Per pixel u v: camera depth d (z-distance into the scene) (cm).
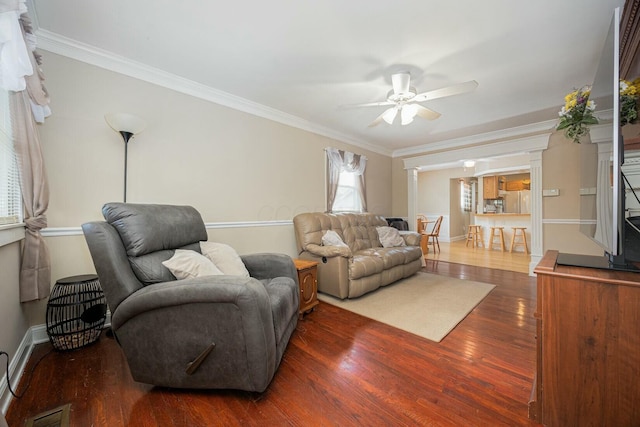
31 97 166
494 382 150
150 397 138
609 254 132
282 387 146
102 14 177
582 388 111
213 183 289
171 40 204
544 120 381
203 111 282
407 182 551
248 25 188
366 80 265
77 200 210
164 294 132
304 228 329
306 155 390
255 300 131
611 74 119
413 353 182
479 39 202
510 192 793
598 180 143
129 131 211
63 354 178
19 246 168
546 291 118
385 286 340
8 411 127
